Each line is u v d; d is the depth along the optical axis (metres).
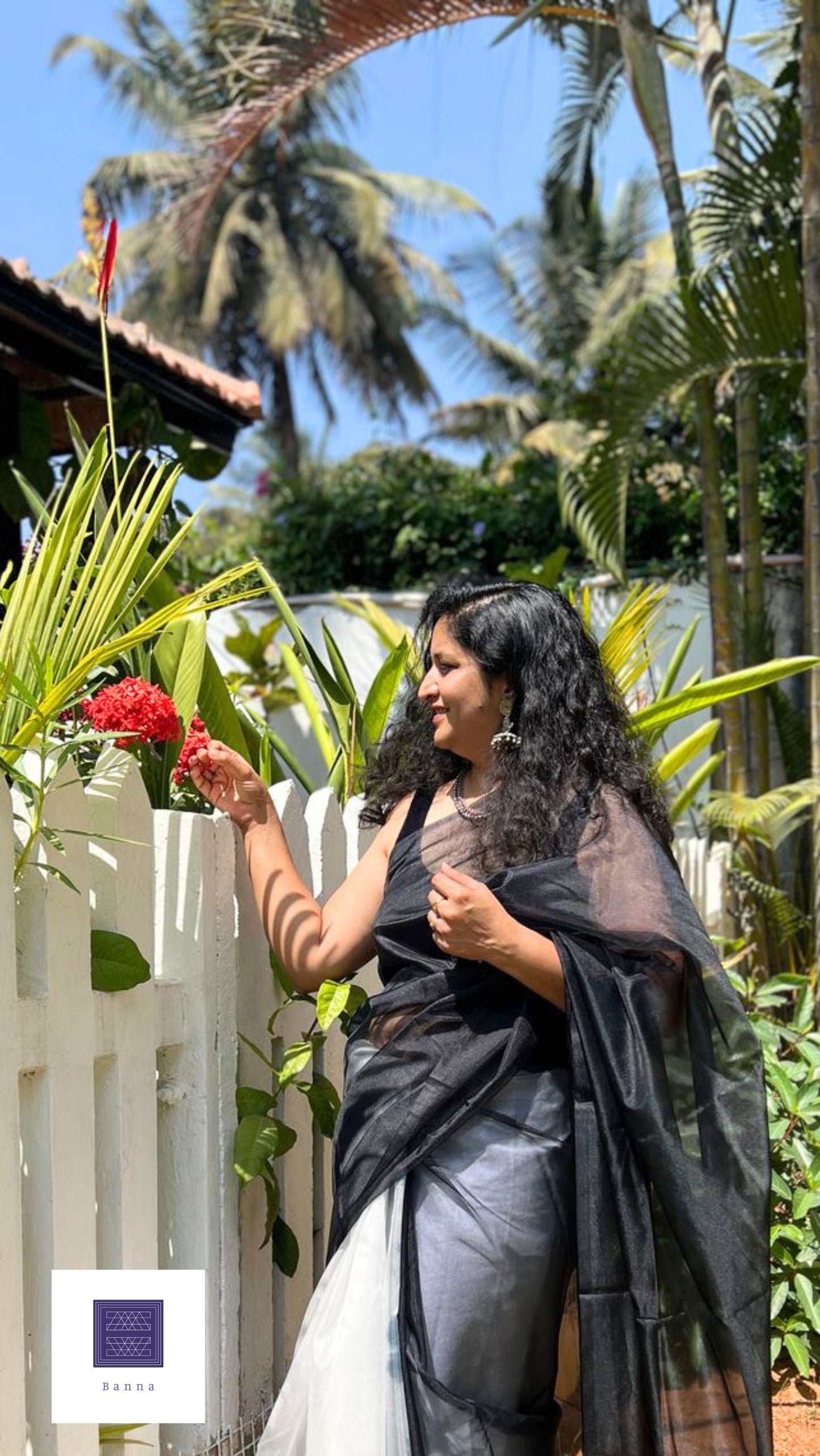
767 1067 3.45
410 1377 1.84
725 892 6.01
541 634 2.09
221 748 2.31
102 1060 2.08
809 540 5.59
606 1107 1.89
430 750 2.26
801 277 5.99
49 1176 1.91
